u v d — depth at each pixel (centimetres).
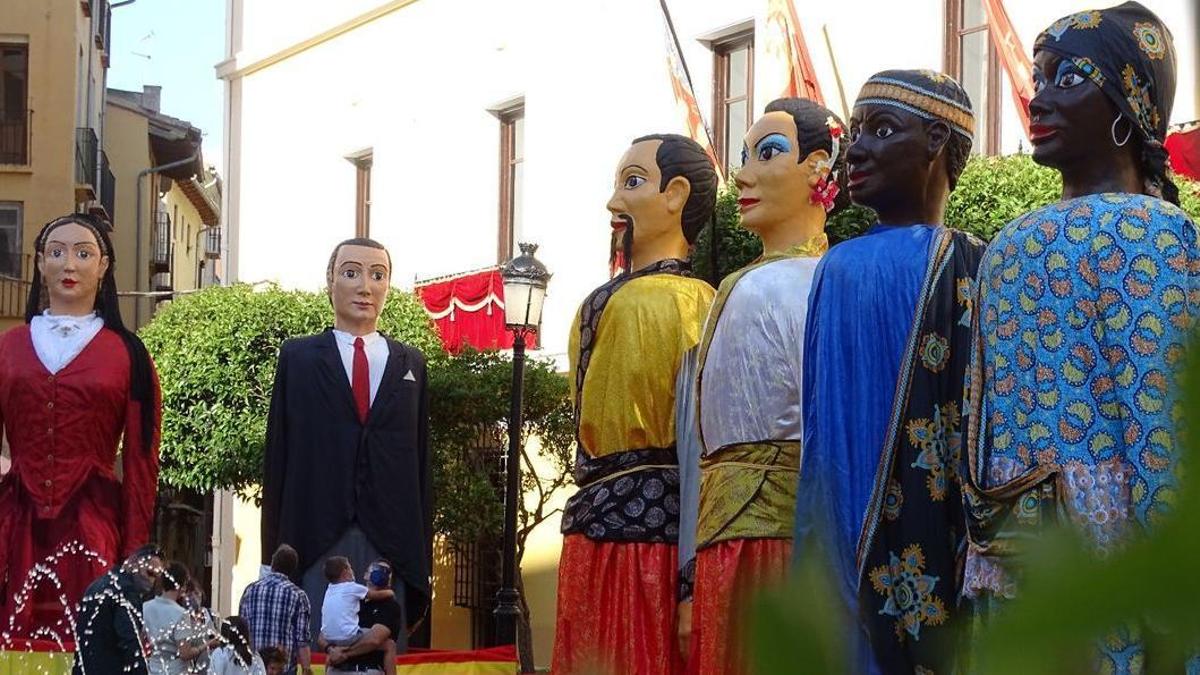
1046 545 76
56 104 3189
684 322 607
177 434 2098
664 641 590
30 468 845
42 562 840
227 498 2817
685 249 663
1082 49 391
